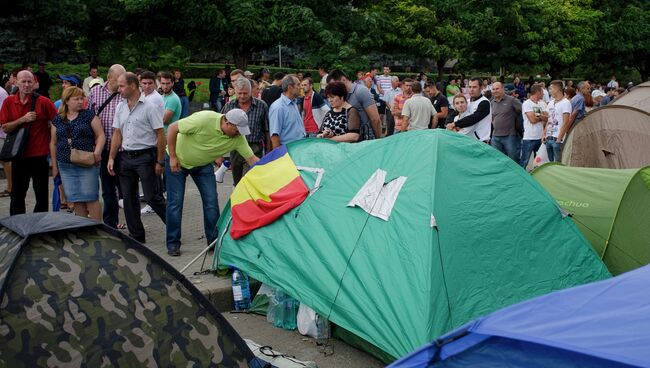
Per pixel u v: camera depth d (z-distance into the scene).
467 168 5.60
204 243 7.96
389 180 5.62
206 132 7.00
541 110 12.50
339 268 5.39
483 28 32.53
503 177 5.68
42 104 7.82
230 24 23.47
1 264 3.99
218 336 4.38
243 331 5.82
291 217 6.07
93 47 24.64
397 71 37.97
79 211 7.55
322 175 6.19
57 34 26.66
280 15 24.25
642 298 2.96
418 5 30.17
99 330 4.00
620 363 2.52
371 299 5.05
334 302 5.27
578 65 42.00
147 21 23.53
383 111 17.78
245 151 7.23
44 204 8.05
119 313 4.09
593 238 6.69
